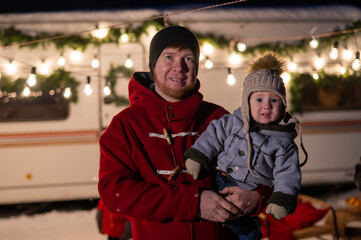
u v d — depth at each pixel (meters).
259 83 1.79
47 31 6.07
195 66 2.01
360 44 6.58
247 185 1.83
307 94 6.63
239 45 6.18
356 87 6.76
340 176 6.76
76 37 6.09
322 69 6.49
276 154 1.80
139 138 1.94
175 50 1.95
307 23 6.52
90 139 6.29
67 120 6.25
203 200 1.74
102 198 1.82
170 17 6.25
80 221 6.10
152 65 2.05
